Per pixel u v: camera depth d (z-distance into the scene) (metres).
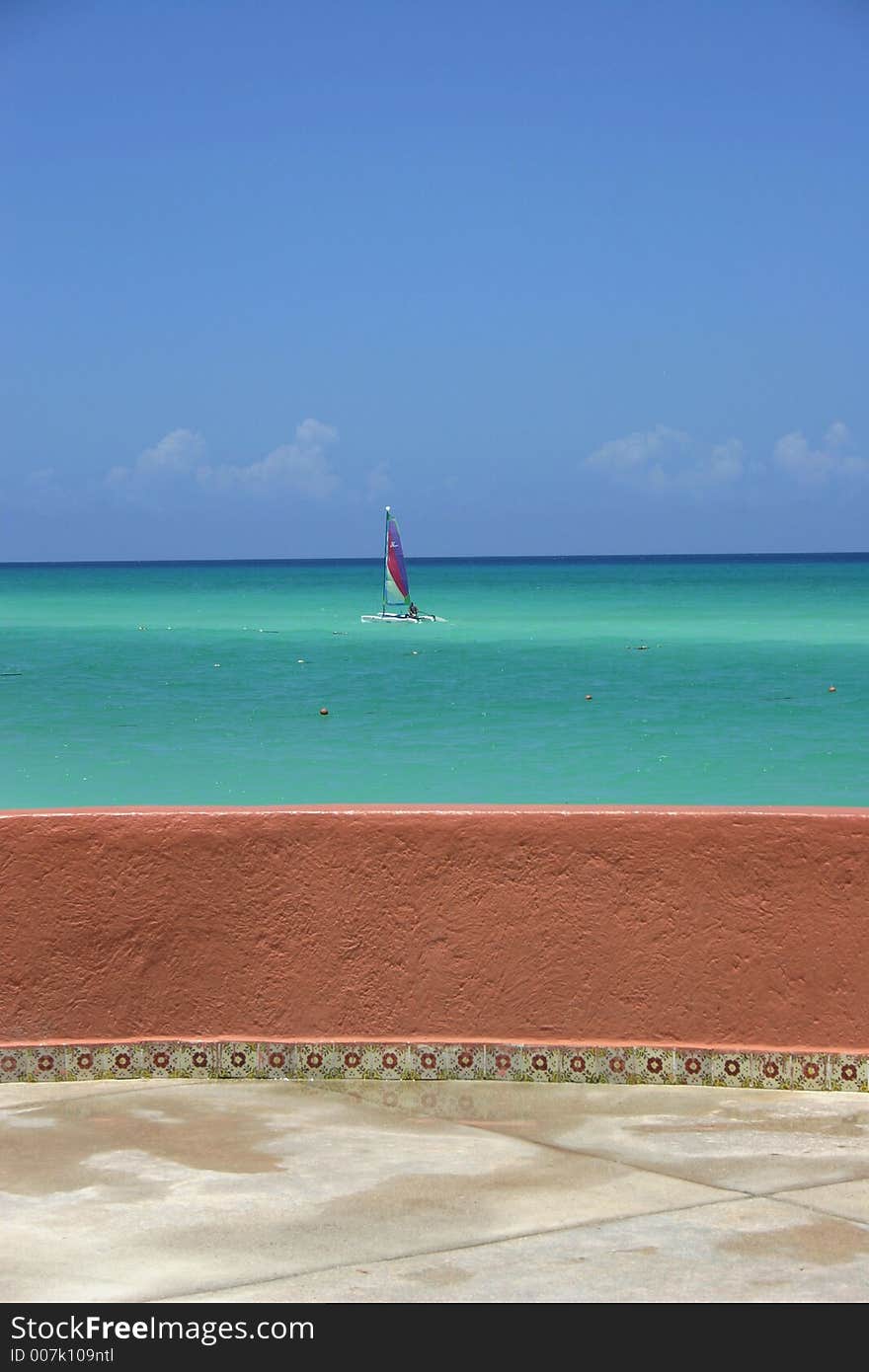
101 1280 4.00
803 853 5.70
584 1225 4.36
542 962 5.82
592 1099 5.60
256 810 5.97
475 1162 4.92
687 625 83.81
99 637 76.38
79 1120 5.38
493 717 40.53
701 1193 4.62
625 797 27.56
